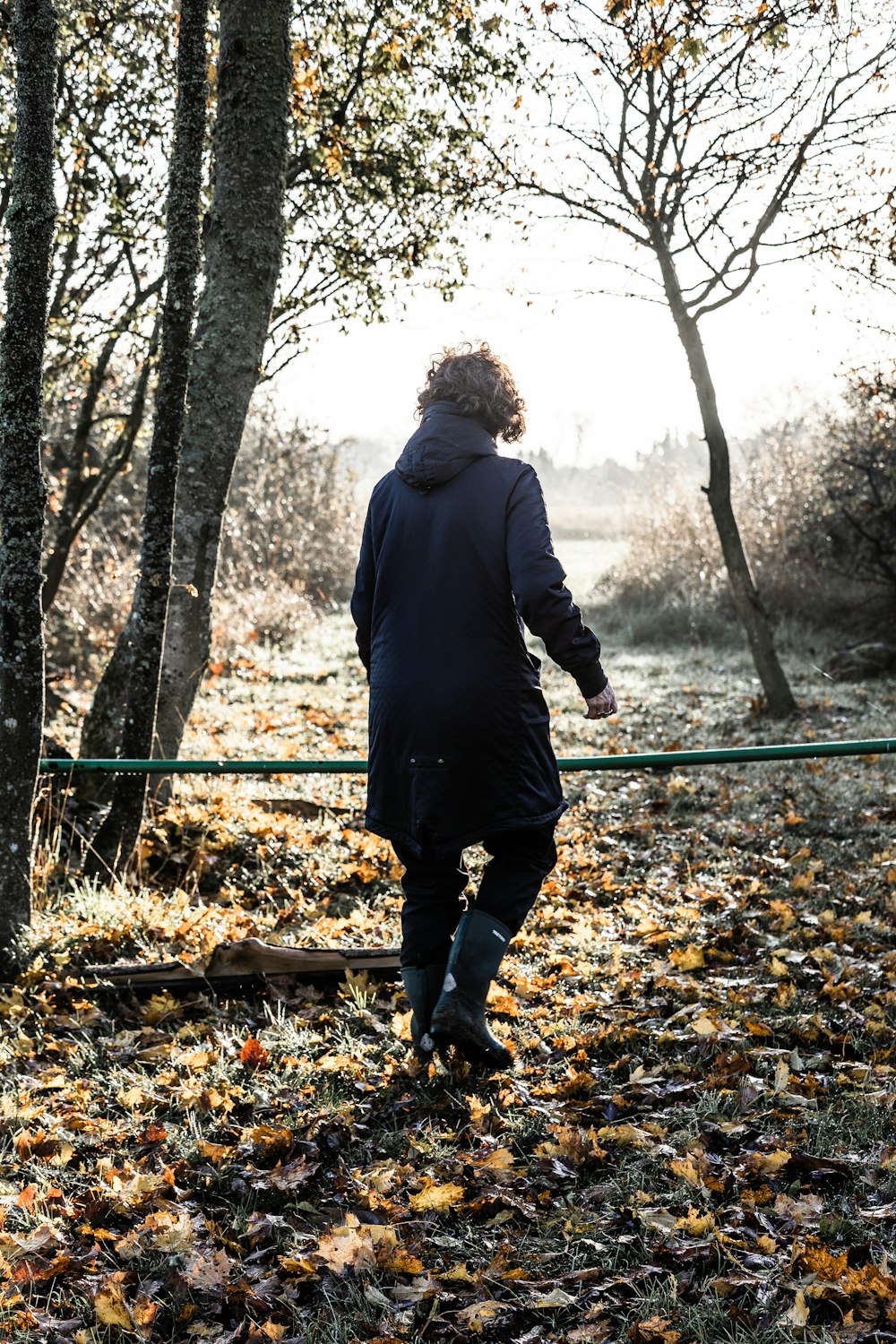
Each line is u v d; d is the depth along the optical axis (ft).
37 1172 8.17
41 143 11.22
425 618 8.50
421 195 26.30
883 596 41.39
